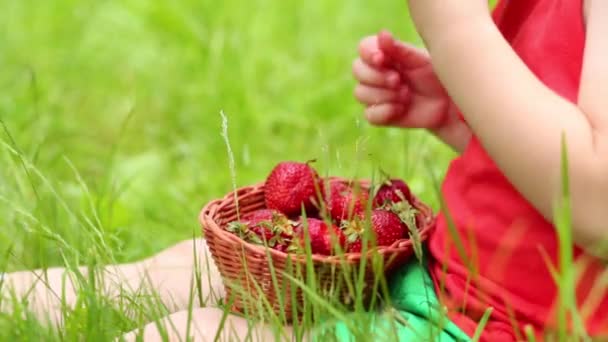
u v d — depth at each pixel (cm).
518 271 132
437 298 136
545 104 128
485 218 134
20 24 259
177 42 251
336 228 135
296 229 135
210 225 136
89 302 139
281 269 133
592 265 130
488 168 134
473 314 134
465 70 131
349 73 228
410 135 203
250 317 135
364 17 259
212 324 135
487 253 134
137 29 256
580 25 131
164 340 131
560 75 131
